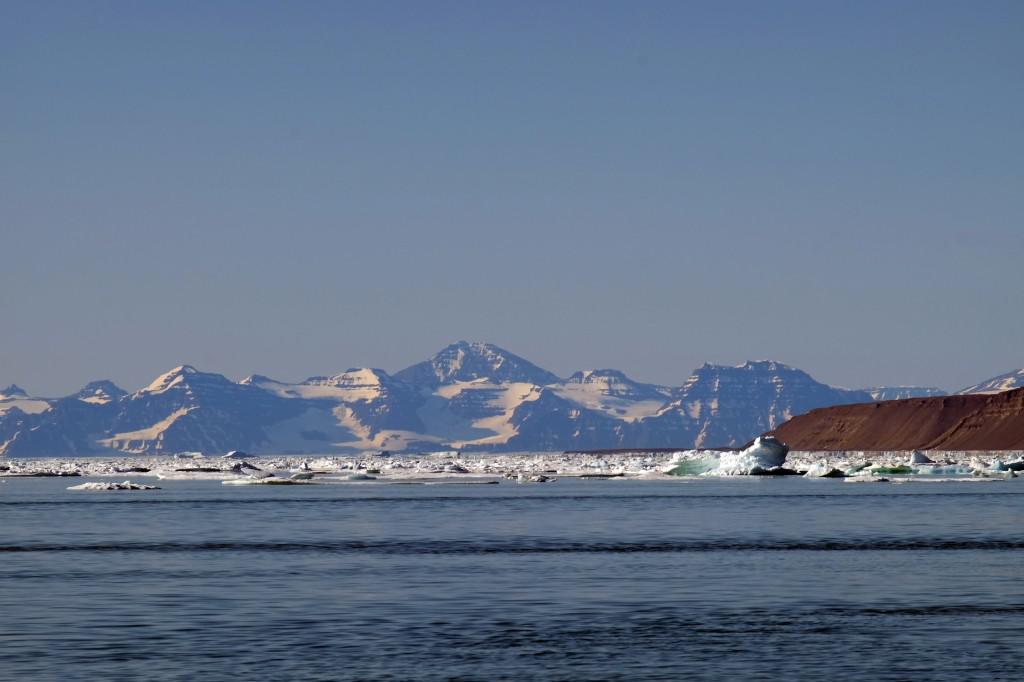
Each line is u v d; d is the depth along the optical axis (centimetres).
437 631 11731
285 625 12088
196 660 10350
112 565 17688
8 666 10106
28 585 15262
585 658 10475
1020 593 14112
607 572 16450
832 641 11144
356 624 12144
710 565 17262
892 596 13912
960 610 12850
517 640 11275
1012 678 9619
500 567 17125
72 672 9881
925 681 9538
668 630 11762
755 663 10256
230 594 14312
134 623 12212
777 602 13512
